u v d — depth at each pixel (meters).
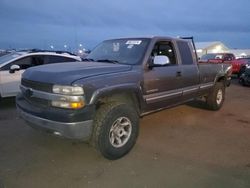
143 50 5.00
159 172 3.83
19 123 6.00
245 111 7.75
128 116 4.29
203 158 4.34
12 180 3.54
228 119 6.76
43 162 4.07
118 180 3.60
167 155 4.43
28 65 8.48
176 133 5.54
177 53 5.75
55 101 3.81
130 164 4.07
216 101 7.46
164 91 5.25
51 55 8.96
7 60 8.27
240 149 4.75
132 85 4.41
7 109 7.41
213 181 3.61
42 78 4.02
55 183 3.50
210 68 6.93
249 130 5.88
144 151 4.56
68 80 3.79
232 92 11.89
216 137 5.36
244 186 3.49
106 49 5.60
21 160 4.13
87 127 3.81
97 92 3.87
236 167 4.03
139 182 3.56
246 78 14.09
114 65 4.59
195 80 6.28
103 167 3.96
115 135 4.17
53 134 3.92
